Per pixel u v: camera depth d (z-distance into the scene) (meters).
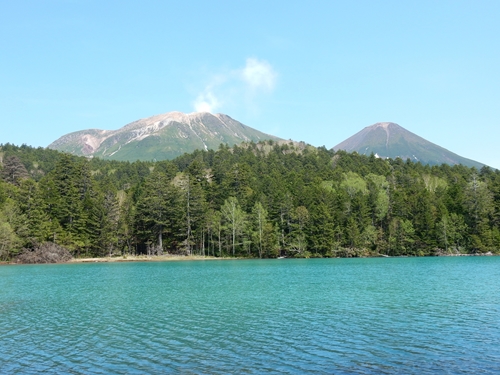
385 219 145.88
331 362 21.20
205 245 143.50
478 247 129.25
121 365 21.22
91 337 27.06
